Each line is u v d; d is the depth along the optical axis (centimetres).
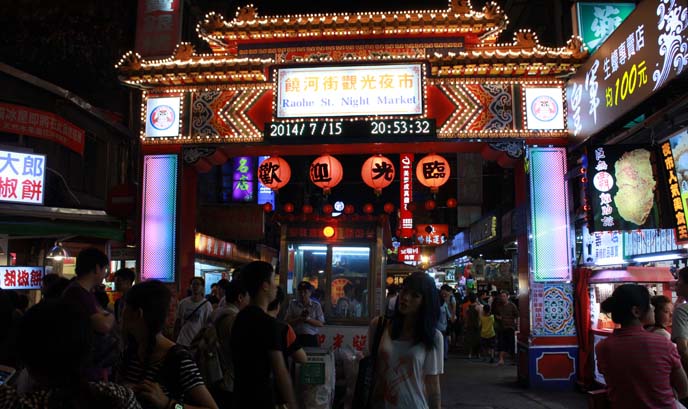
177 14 1116
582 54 948
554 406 857
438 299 368
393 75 1020
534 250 985
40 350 185
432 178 1039
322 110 1020
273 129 1018
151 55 1102
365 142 1005
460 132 1009
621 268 896
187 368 294
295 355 431
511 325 1427
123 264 1553
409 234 2048
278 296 511
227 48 1099
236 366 386
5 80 1187
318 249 1102
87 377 201
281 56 1078
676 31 608
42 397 185
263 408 372
